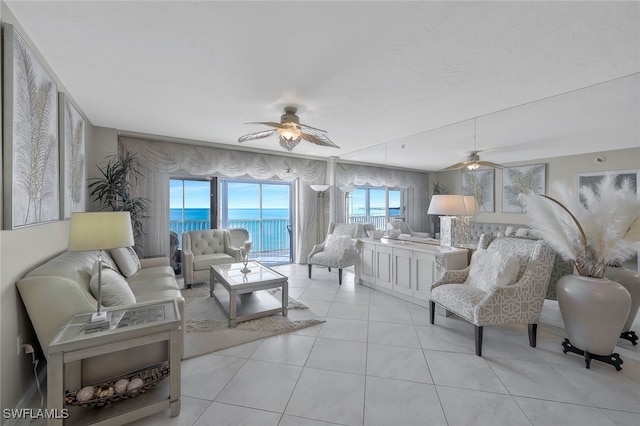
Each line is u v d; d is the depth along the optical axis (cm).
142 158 396
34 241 176
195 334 255
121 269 288
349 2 135
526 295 228
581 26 153
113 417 144
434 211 312
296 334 258
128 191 364
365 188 505
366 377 193
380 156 471
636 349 217
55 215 203
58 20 149
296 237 570
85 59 191
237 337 250
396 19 148
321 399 171
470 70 206
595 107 259
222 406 165
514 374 196
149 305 185
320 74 213
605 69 204
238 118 322
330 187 579
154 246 407
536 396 174
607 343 199
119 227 168
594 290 201
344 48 177
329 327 273
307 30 159
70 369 151
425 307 326
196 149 438
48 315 157
